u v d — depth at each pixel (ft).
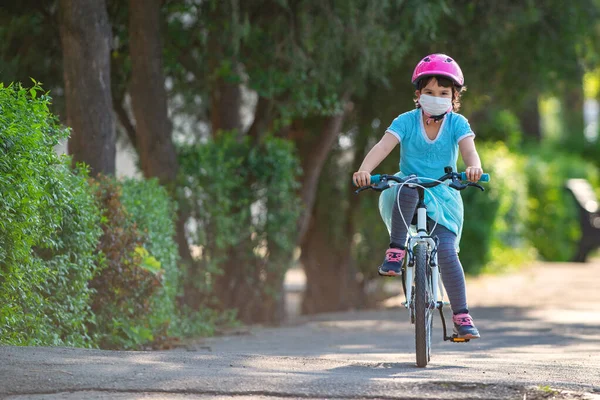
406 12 94.79
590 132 294.87
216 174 96.99
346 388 39.55
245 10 94.48
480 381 41.22
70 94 78.18
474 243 175.11
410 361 55.72
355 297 134.72
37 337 55.77
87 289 62.44
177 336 80.84
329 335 88.84
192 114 121.19
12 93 56.54
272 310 106.01
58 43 100.22
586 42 126.52
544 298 140.56
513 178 194.39
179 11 103.04
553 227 220.02
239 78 100.58
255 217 104.63
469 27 115.34
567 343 77.61
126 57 103.65
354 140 128.77
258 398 38.29
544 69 124.67
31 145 51.26
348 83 103.76
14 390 38.73
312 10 93.56
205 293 98.89
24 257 52.65
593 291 151.64
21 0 98.07
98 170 77.82
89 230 61.98
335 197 131.64
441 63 48.85
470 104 127.75
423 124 49.55
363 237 136.05
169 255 80.23
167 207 84.28
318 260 132.57
